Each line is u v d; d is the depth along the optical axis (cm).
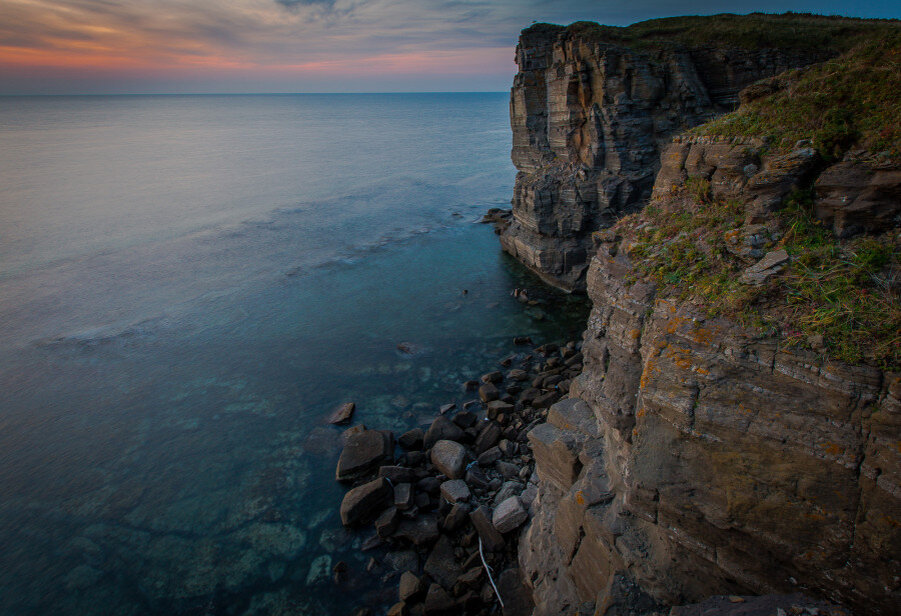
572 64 3303
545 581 1089
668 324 805
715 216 923
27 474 1838
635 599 762
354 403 2167
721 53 3186
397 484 1614
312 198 6531
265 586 1367
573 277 3341
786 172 836
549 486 1239
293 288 3569
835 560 590
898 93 809
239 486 1744
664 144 3184
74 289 3538
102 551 1509
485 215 5578
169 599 1352
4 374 2489
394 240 4731
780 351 666
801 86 973
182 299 3384
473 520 1412
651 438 766
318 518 1585
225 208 5947
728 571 693
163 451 1939
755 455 657
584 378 1241
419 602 1257
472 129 18225
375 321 3030
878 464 570
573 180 3369
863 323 635
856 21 3644
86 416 2166
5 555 1505
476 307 3200
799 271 732
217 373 2484
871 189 734
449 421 1934
